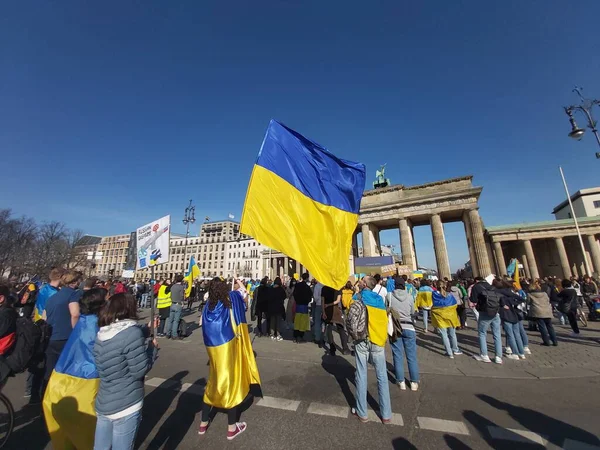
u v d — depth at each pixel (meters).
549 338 10.25
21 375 6.63
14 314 4.14
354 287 10.68
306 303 9.76
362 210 47.44
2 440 3.52
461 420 4.24
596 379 5.96
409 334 5.55
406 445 3.61
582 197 61.34
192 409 4.67
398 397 5.08
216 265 111.38
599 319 14.45
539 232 47.62
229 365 3.95
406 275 22.19
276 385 5.63
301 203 5.34
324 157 5.84
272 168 5.31
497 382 5.82
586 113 11.64
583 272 48.56
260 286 11.34
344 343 8.05
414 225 52.81
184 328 10.83
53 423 3.09
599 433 3.88
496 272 50.09
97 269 118.62
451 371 6.56
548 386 5.60
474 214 40.16
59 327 4.80
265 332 11.59
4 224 39.28
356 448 3.55
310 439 3.75
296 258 4.95
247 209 4.96
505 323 7.90
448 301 8.05
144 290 23.39
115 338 2.66
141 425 4.15
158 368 6.78
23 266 39.56
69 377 3.19
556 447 3.56
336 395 5.14
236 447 3.58
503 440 3.72
